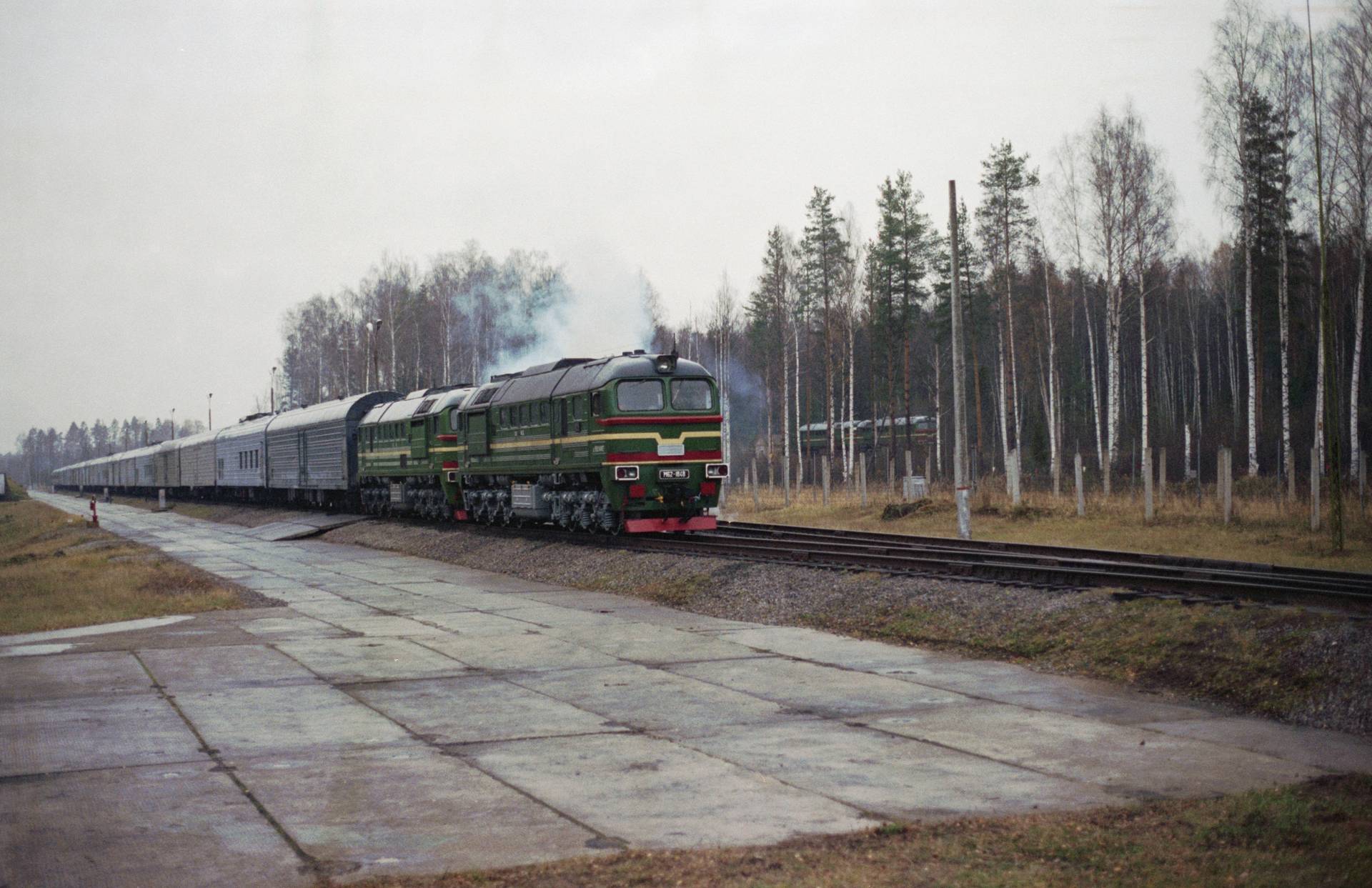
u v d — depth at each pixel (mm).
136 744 9406
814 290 67875
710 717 10234
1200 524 26219
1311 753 8633
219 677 12578
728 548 21547
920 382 85688
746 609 16812
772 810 7422
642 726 9945
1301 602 12367
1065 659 12273
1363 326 56531
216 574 25641
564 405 26641
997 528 28500
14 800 7809
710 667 12727
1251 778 7996
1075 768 8352
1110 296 46969
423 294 79562
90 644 15141
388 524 39156
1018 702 10609
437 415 35812
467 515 35531
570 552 24094
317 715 10523
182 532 46469
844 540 23984
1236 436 61219
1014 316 69312
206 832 7074
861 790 7859
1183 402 71312
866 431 76000
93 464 136250
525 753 9023
